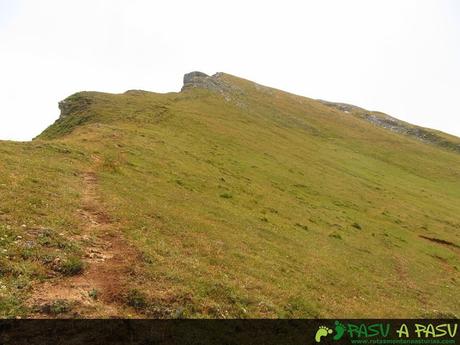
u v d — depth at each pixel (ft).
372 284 98.73
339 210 172.45
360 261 115.65
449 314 87.76
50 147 126.82
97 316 49.98
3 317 46.32
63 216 75.00
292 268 88.69
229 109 323.78
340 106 577.43
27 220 68.95
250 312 60.03
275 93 459.73
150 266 63.77
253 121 311.27
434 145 450.30
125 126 199.11
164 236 80.12
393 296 95.25
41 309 49.21
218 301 60.13
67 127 233.35
